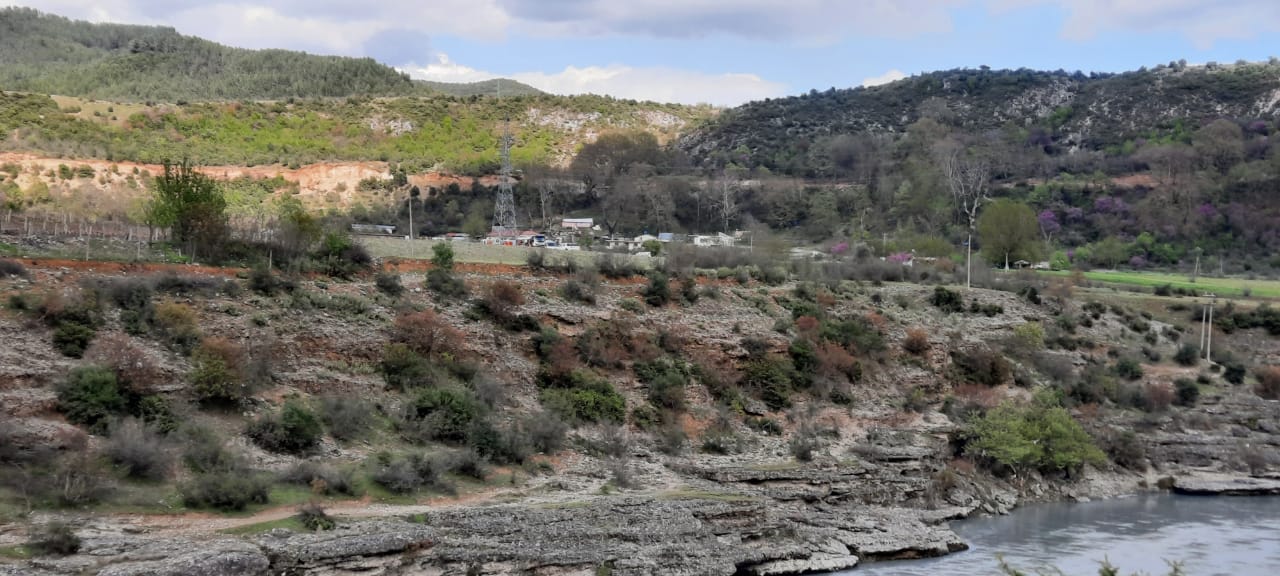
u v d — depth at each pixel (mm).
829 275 126688
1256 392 119750
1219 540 75875
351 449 65812
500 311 88438
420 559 52500
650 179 194250
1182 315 139750
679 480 74938
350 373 74375
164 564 45031
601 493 68625
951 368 109312
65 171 131750
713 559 59969
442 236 145875
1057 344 122438
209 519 52500
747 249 138125
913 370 106125
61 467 51812
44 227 90562
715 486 74125
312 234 92062
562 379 85250
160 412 60125
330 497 58812
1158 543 74562
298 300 78125
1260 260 169625
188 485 54562
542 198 176750
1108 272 165875
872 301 119438
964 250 168375
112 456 54094
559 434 76188
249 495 55031
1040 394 102938
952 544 71125
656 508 64688
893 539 69812
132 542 47375
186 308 70125
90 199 121062
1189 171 195125
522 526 58469
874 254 156125
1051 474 94375
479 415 73812
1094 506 88938
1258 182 186625
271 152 174250
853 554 67438
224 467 57531
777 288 117000
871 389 101125
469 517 58281
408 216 157625
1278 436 106875
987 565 67250
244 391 66000
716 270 118375
